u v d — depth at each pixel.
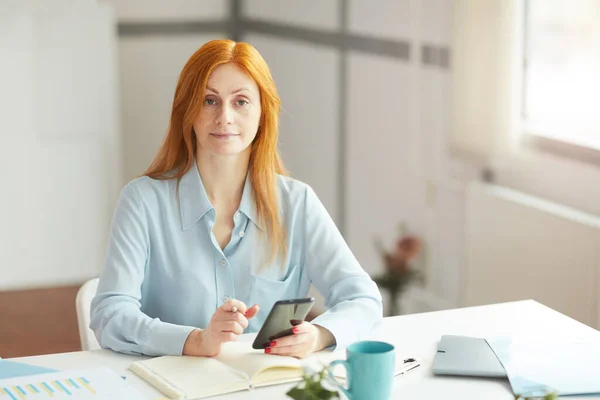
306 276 2.17
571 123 3.14
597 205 2.96
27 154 4.50
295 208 2.13
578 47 3.08
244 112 1.98
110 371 1.71
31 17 4.40
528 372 1.72
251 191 2.08
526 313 2.10
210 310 2.06
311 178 4.81
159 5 5.36
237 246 2.08
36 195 4.56
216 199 2.07
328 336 1.87
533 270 3.10
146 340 1.83
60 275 4.68
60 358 1.83
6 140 4.45
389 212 4.07
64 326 4.20
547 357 1.80
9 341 4.02
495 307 2.14
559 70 3.17
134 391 1.62
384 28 3.97
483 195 3.32
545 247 3.03
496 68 3.25
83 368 1.78
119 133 4.75
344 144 4.43
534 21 3.26
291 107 4.96
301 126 4.87
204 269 2.05
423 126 3.74
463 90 3.37
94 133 4.63
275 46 5.10
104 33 4.57
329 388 1.64
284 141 5.07
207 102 1.97
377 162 4.14
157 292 2.08
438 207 3.71
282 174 2.18
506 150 3.31
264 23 5.20
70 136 4.58
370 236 4.27
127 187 2.07
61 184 4.60
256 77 1.98
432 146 3.70
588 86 3.06
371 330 1.96
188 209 2.05
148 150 5.49
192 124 2.01
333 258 2.12
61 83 4.52
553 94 3.21
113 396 1.59
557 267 2.99
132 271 1.99
